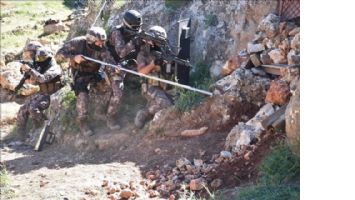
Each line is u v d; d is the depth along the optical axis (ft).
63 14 53.06
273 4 23.48
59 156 22.04
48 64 24.59
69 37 34.53
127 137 21.66
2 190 17.48
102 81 23.27
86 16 33.45
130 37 22.27
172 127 20.63
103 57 22.31
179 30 24.22
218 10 26.23
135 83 24.99
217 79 23.39
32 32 47.06
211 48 25.44
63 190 16.98
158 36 22.11
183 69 23.11
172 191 16.24
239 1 25.26
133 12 22.15
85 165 20.03
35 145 24.52
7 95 35.12
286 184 14.20
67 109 24.79
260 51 21.47
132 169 18.74
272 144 16.46
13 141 26.40
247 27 24.48
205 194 15.53
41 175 19.13
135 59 22.97
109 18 30.99
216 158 17.67
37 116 25.36
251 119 18.49
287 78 18.54
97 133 22.77
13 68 35.78
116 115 22.82
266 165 14.98
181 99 21.06
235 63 22.12
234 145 17.79
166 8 28.32
